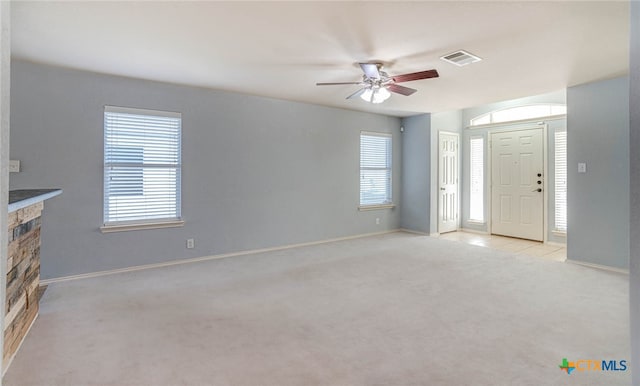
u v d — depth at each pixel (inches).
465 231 267.1
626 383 75.7
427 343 93.6
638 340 29.7
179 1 88.5
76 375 78.8
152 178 164.4
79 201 147.4
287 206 207.8
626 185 154.6
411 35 108.9
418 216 255.9
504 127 245.8
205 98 176.7
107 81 151.4
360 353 88.7
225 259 180.5
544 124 224.8
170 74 151.1
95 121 149.3
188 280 146.4
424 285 140.0
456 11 93.5
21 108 135.6
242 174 190.1
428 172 248.8
